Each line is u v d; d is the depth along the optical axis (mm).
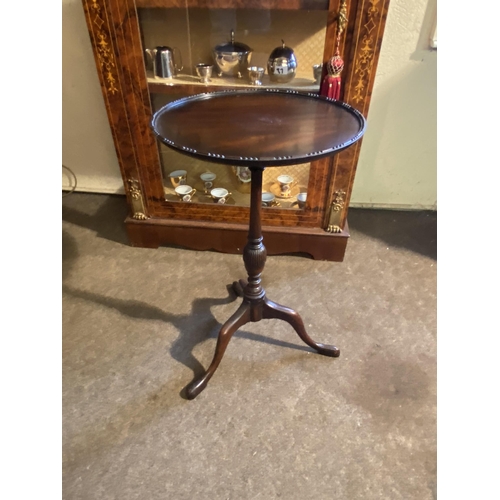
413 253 1784
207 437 1111
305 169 1580
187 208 1680
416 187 2023
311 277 1641
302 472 1040
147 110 1463
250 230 1119
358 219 2010
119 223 1965
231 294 1563
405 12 1586
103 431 1125
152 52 1403
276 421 1146
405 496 998
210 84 1420
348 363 1308
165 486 1015
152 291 1574
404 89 1755
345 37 1259
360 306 1513
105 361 1310
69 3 1663
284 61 1380
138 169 1597
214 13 1342
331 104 1151
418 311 1498
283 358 1321
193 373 1274
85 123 1985
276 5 1262
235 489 1008
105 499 990
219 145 901
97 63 1369
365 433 1123
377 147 1917
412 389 1234
